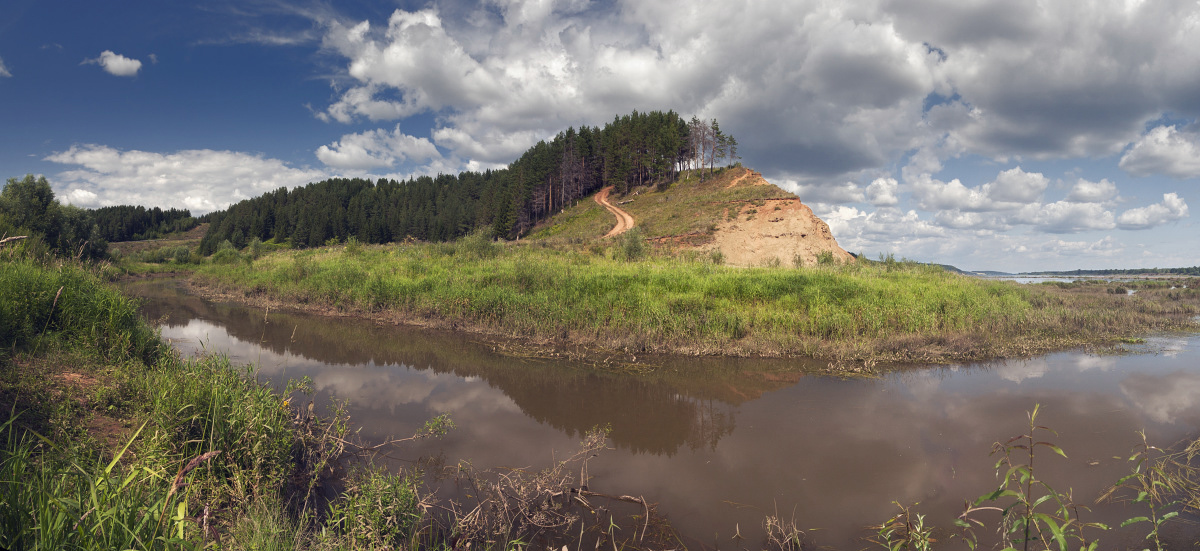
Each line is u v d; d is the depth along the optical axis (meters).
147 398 4.98
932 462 5.49
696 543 3.92
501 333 12.41
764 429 6.48
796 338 10.88
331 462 5.11
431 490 4.62
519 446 5.82
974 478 5.11
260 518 3.39
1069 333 13.14
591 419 6.82
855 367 9.53
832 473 5.23
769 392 8.06
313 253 33.47
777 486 4.94
